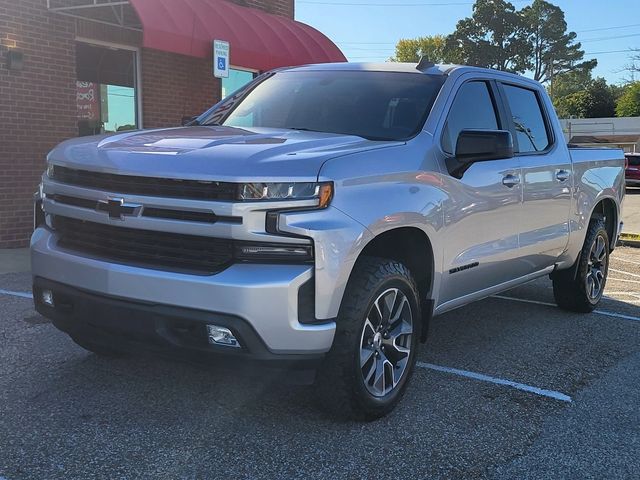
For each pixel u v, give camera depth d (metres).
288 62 10.73
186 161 3.23
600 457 3.44
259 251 3.09
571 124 58.91
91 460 3.16
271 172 3.11
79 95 9.64
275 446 3.36
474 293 4.63
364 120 4.29
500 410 3.97
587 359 5.03
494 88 4.99
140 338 3.30
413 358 3.90
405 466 3.24
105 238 3.46
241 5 11.92
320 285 3.14
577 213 5.85
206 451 3.28
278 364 3.16
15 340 4.84
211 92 11.59
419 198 3.75
